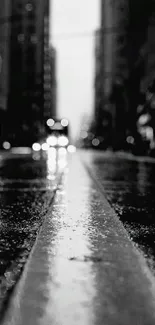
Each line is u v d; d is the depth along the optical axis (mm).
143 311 3523
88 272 4711
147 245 6238
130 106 75438
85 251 5766
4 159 42062
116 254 5598
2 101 94750
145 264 5090
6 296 3943
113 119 99125
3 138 85000
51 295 3934
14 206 10508
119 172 25016
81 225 7836
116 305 3664
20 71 144750
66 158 48469
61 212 9477
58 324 3266
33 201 11469
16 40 145500
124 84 83000
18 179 19062
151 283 4305
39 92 156125
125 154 69000
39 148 86438
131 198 12180
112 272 4711
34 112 132750
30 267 4926
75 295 3930
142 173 24109
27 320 3348
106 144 116375
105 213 9328
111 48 136500
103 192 13797
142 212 9523
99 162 40188
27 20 151375
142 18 71438
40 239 6574
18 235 7039
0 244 6355
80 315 3441
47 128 84750
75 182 17750
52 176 21016
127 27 77688
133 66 79875
